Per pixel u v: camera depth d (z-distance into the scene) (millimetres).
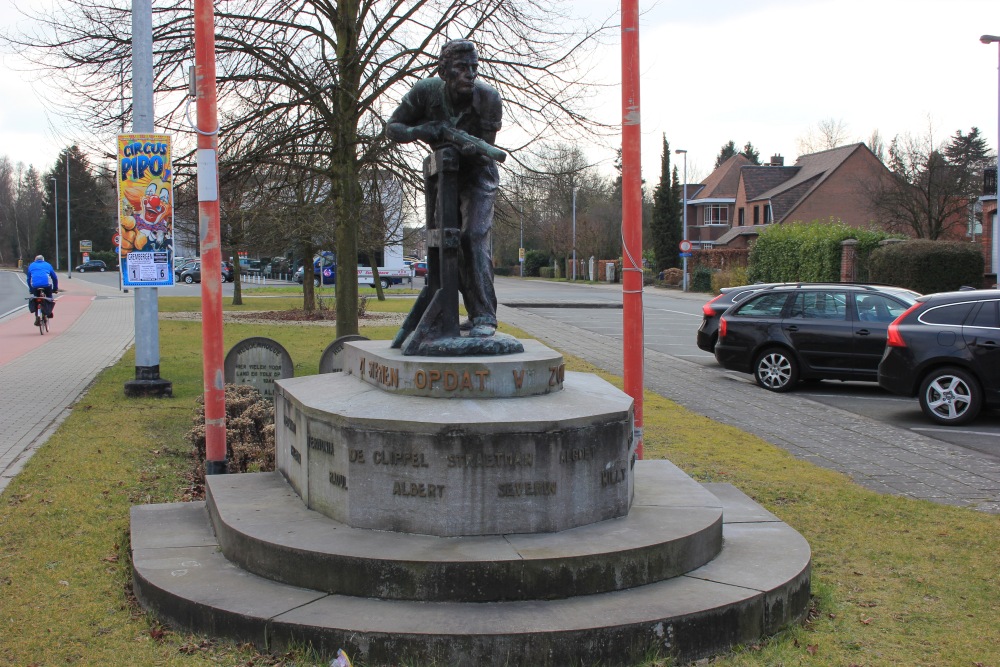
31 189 112938
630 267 7516
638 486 6238
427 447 4938
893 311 13992
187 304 34281
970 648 4645
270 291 47469
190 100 8500
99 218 24078
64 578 5512
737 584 4832
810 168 65000
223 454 7172
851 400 13508
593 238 71125
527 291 53000
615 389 6164
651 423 11008
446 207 5922
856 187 57781
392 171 14844
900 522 6883
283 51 13164
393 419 5000
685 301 42812
